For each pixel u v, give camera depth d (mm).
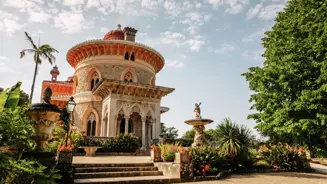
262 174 12477
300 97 14586
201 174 10805
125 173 10070
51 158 7402
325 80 14352
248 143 13609
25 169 4926
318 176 12352
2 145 5141
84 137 18516
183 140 21734
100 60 27594
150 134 24891
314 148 23391
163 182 9445
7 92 7402
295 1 19031
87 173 9453
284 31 18094
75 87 29922
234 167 12781
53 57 30500
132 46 27922
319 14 15836
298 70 15648
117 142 19000
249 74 18797
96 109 26000
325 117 13844
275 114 16188
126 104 23156
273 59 17375
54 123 8188
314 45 14812
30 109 7754
